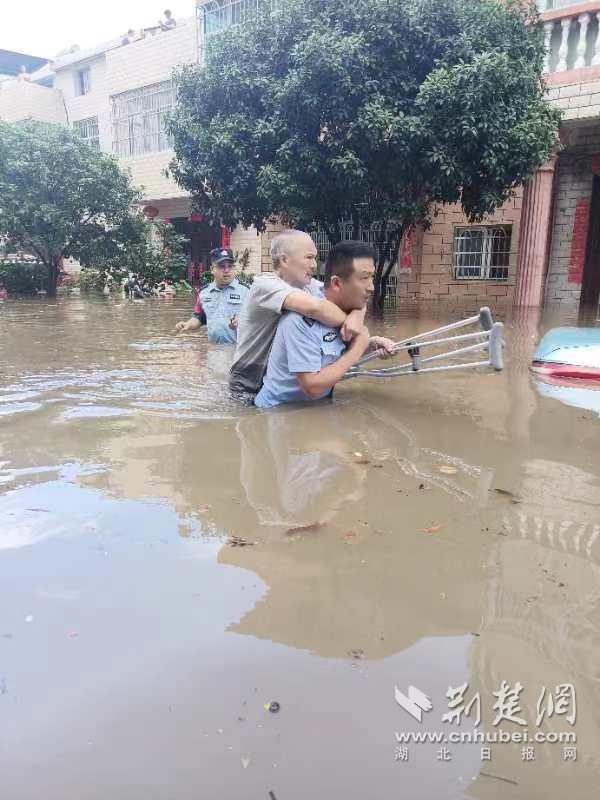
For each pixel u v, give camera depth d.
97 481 2.23
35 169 12.95
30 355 5.27
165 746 1.03
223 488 2.16
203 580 1.54
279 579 1.54
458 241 12.07
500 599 1.46
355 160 7.44
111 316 9.17
